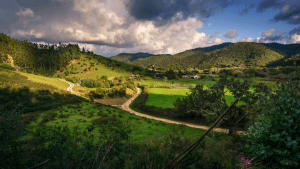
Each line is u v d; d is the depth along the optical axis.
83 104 48.78
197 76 150.62
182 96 66.88
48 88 54.28
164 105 50.78
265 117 4.96
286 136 3.89
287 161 3.68
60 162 2.72
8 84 44.12
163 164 2.76
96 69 188.25
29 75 74.12
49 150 2.81
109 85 97.12
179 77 164.38
